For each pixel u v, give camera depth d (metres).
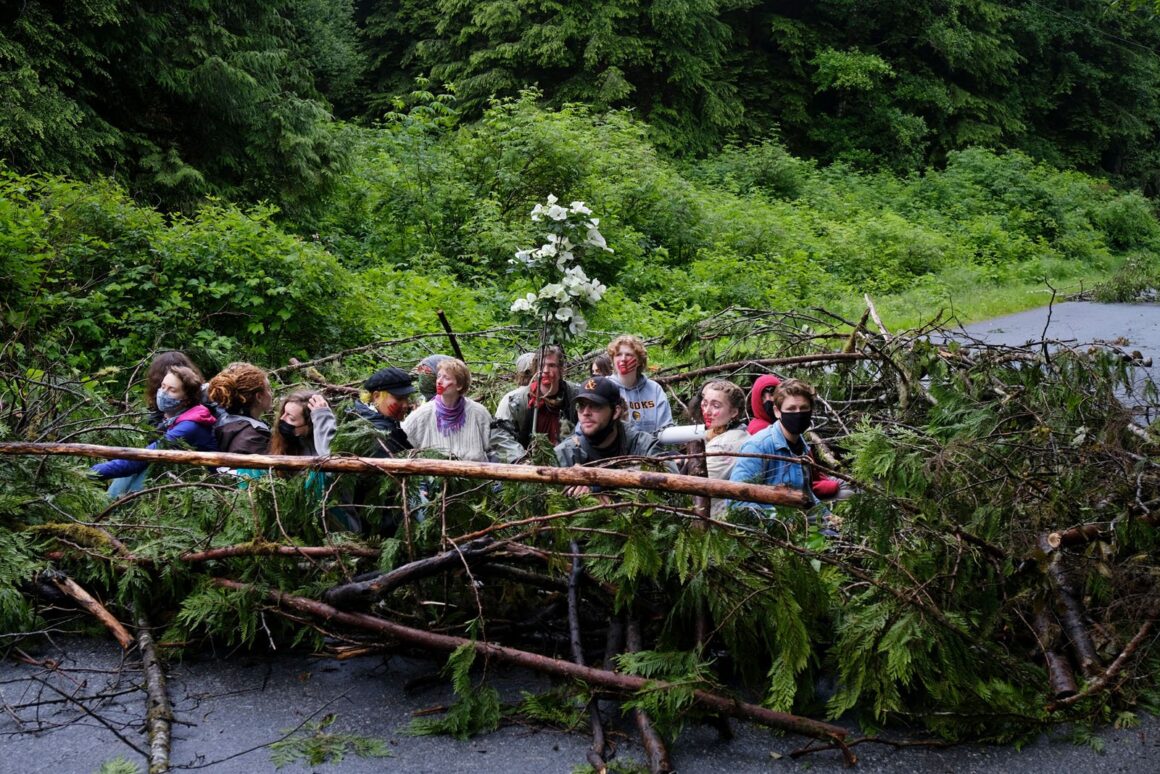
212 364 8.27
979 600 4.03
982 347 6.86
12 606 4.16
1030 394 5.89
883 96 34.00
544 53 26.64
